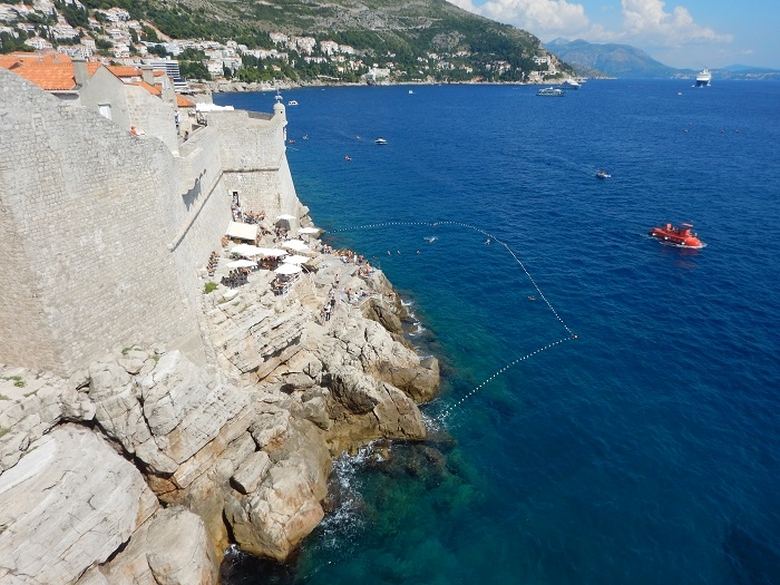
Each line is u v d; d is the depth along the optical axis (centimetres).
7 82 1753
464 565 2388
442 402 3416
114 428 2150
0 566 1709
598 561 2400
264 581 2302
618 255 5638
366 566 2372
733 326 4197
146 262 2462
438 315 4481
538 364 3816
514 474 2877
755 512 2620
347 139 12962
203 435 2402
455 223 6712
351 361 3328
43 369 2086
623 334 4147
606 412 3319
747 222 6531
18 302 1970
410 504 2683
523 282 5075
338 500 2672
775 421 3198
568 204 7488
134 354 2314
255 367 3098
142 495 2211
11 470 1847
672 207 7219
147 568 2031
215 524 2400
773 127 15750
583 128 15550
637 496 2723
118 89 3055
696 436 3102
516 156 11062
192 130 4672
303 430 2838
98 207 2175
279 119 5200
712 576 2322
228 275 3372
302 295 3772
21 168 1831
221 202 4178
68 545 1855
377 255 5703
